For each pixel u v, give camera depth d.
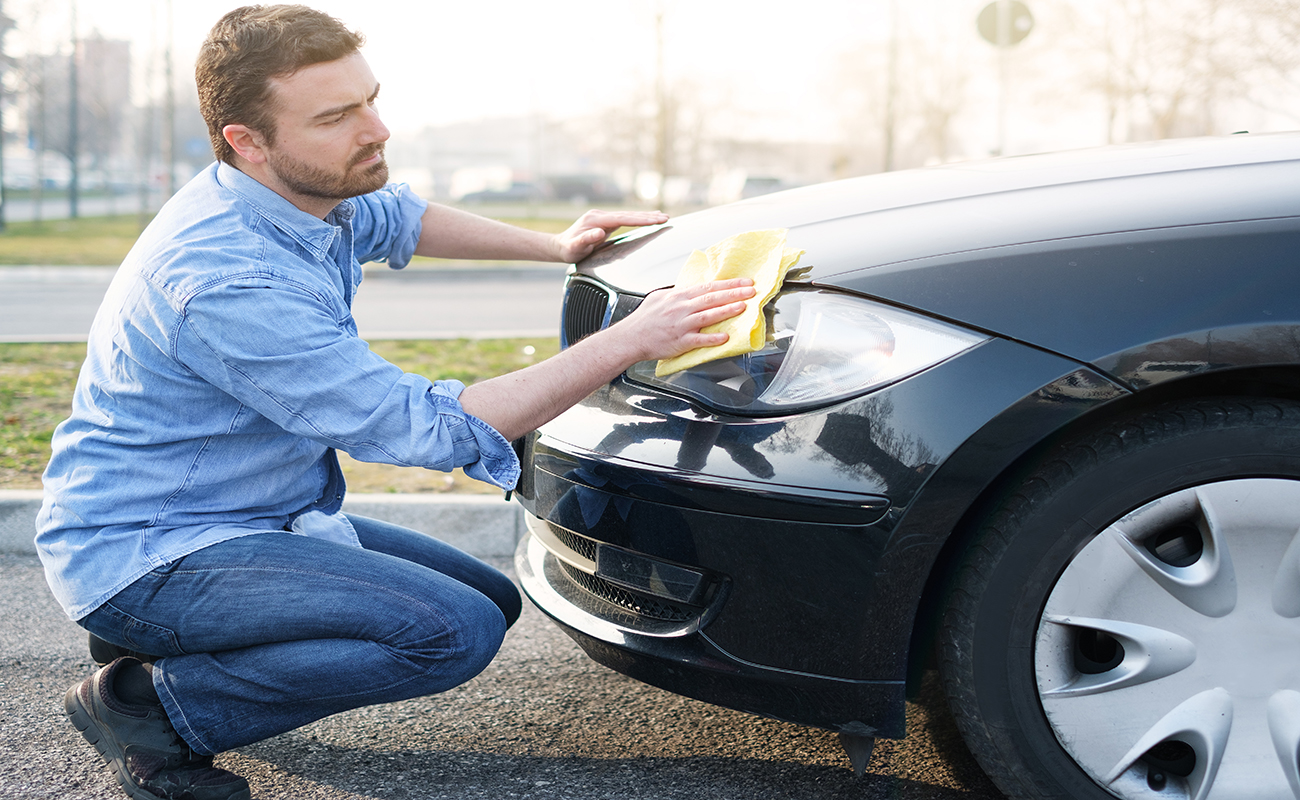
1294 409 1.47
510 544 3.06
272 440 1.71
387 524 2.10
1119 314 1.47
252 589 1.67
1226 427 1.48
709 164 46.84
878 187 2.05
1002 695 1.57
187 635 1.70
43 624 2.59
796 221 1.89
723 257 1.71
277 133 1.61
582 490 1.75
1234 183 1.63
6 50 21.80
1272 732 1.54
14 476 3.41
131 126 44.66
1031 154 2.27
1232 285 1.47
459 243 2.29
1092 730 1.57
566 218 26.73
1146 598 1.54
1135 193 1.65
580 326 2.13
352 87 1.62
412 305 9.62
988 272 1.54
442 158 67.50
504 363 5.36
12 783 1.89
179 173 37.50
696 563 1.62
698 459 1.60
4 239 17.98
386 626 1.68
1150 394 1.50
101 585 1.68
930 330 1.52
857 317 1.57
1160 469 1.50
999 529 1.54
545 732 2.09
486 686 2.30
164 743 1.74
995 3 9.77
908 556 1.51
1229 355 1.45
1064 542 1.52
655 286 1.87
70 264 13.87
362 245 2.18
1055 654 1.55
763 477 1.55
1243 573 1.52
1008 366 1.48
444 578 1.78
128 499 1.67
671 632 1.70
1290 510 1.49
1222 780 1.55
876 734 1.61
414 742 2.06
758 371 1.60
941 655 1.62
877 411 1.51
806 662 1.59
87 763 1.96
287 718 1.74
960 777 1.89
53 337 6.79
